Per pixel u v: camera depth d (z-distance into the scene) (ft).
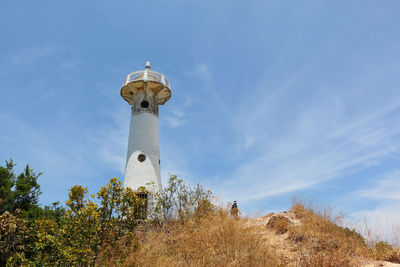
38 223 36.42
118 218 31.12
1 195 44.29
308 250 32.30
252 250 29.35
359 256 30.94
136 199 32.50
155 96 70.49
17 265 34.04
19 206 46.26
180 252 31.19
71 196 30.94
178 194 45.93
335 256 29.45
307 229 37.73
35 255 35.94
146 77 67.51
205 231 35.12
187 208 43.73
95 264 28.22
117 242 30.19
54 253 31.78
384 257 30.19
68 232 29.84
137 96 69.56
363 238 35.24
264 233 38.88
